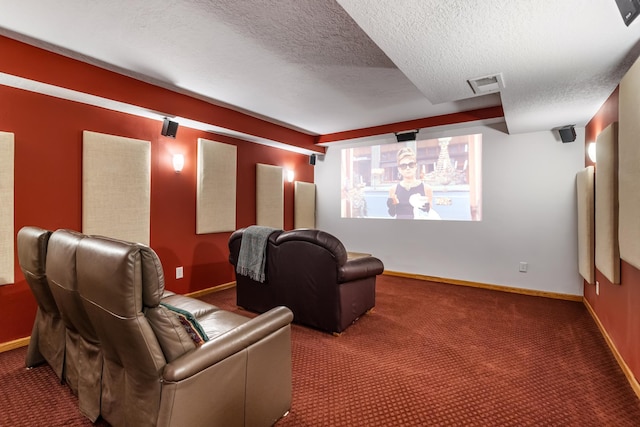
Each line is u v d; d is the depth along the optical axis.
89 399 1.71
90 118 3.04
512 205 4.38
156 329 1.31
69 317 1.75
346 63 2.77
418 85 2.54
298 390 2.04
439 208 4.93
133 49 2.51
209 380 1.36
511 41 1.84
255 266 3.24
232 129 4.12
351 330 3.02
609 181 2.46
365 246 5.67
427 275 5.04
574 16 1.58
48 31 2.24
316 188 6.25
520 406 1.89
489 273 4.55
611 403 1.91
